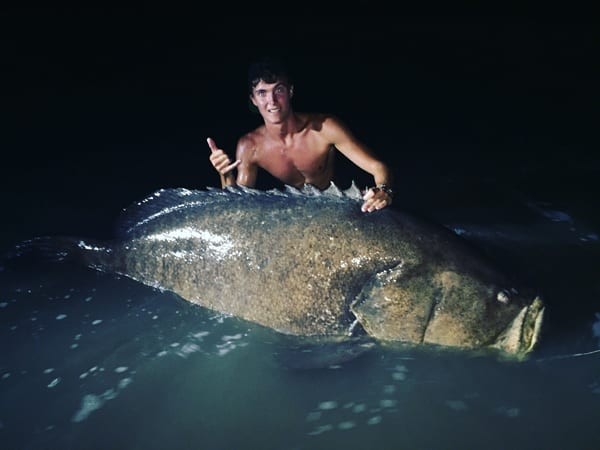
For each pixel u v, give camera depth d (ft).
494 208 7.93
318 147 6.97
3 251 7.52
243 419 4.69
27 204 9.07
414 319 5.32
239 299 6.01
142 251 6.63
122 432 4.56
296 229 5.84
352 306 5.53
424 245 5.44
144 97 15.05
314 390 5.00
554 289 5.43
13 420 4.69
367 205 5.66
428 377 5.08
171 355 5.52
